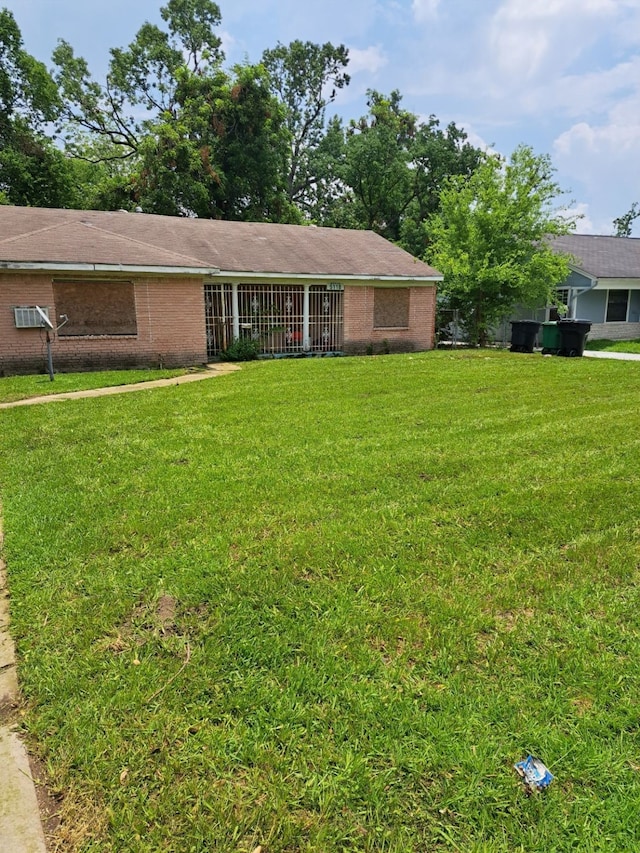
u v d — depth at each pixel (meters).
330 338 15.91
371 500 3.79
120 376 10.33
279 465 4.57
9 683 2.04
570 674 2.07
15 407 7.27
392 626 2.36
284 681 2.04
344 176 29.17
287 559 2.93
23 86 23.91
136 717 1.86
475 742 1.75
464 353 15.15
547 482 4.18
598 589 2.68
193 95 25.12
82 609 2.49
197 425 6.05
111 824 1.50
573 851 1.42
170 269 12.02
